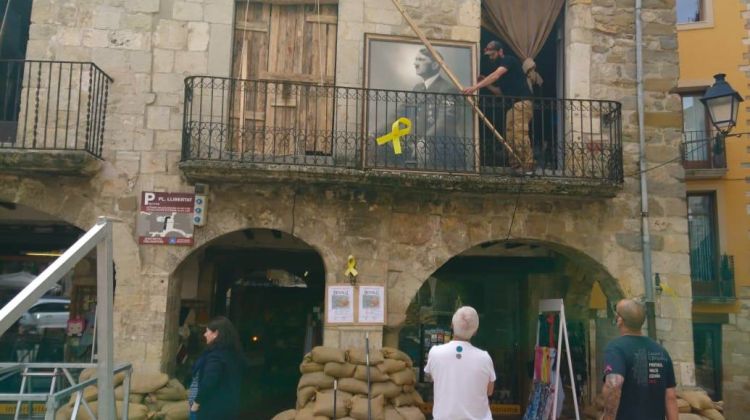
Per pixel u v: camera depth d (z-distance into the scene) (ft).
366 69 25.93
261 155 25.32
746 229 42.75
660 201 27.04
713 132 44.06
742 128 43.60
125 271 23.84
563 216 26.58
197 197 24.47
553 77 31.14
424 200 25.91
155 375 21.94
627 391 12.62
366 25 26.76
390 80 26.03
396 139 24.12
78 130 24.27
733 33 44.42
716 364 42.37
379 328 24.53
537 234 26.30
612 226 26.71
